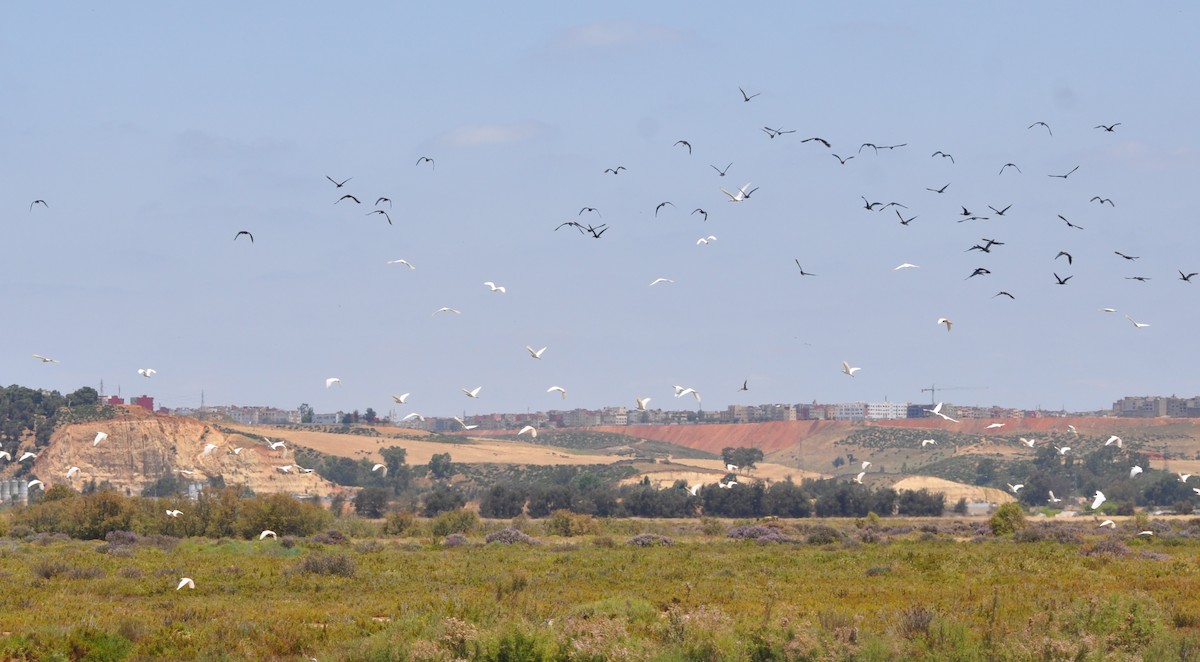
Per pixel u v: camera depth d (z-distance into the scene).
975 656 44.47
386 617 61.66
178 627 56.12
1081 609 52.44
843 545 122.00
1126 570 87.69
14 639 50.59
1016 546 118.56
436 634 47.72
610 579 83.25
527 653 44.97
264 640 52.22
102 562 96.12
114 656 50.06
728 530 158.25
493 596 68.25
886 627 51.56
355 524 165.25
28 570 86.38
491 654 44.91
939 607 59.78
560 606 62.44
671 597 69.69
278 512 148.12
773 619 51.41
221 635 53.47
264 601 70.50
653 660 43.53
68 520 143.38
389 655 46.00
